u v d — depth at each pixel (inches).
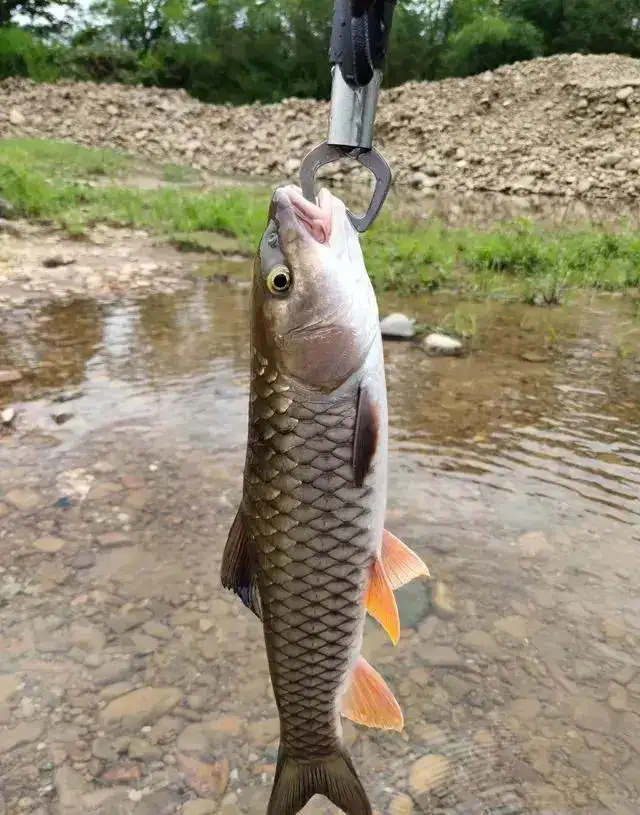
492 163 159.8
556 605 22.3
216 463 30.1
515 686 19.3
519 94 180.9
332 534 13.1
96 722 18.3
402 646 20.6
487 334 48.4
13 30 220.1
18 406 35.0
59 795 16.5
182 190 116.3
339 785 14.1
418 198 132.8
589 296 60.0
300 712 14.0
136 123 178.2
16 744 17.6
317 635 13.5
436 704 18.8
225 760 17.3
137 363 41.1
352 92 12.0
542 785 16.7
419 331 47.8
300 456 12.9
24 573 23.4
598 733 18.0
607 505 27.4
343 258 12.8
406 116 183.0
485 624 21.5
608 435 33.1
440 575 23.5
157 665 20.0
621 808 16.2
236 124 187.9
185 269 64.6
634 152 151.3
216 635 21.1
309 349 12.5
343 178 151.9
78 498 27.4
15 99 177.9
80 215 81.1
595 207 126.3
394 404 36.0
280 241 12.6
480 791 16.6
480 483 28.8
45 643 20.7
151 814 16.1
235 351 43.4
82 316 49.8
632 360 43.5
